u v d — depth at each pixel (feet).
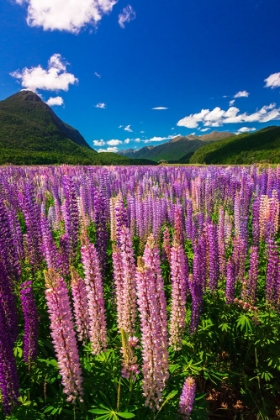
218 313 24.06
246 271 30.22
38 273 27.68
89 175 69.21
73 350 12.82
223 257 26.96
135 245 38.42
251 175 67.41
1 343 13.62
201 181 60.44
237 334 23.73
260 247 35.29
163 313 13.10
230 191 56.13
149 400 13.16
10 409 13.87
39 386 16.98
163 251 30.66
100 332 15.33
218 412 20.90
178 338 17.46
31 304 16.10
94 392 15.21
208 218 37.78
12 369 13.74
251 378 21.94
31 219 29.25
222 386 22.35
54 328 12.57
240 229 33.73
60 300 12.46
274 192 38.22
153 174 89.61
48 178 77.46
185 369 17.85
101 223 28.40
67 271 25.80
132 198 45.24
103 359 16.17
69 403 15.49
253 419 20.48
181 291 16.80
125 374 13.37
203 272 24.04
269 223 35.19
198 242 26.96
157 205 38.99
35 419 14.48
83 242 15.12
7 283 17.75
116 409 13.66
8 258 23.91
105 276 28.04
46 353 18.65
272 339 22.24
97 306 15.12
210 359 20.93
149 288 12.42
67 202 29.43
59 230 42.70
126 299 15.62
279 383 22.38
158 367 12.74
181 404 13.82
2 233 23.88
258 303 25.17
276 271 22.44
